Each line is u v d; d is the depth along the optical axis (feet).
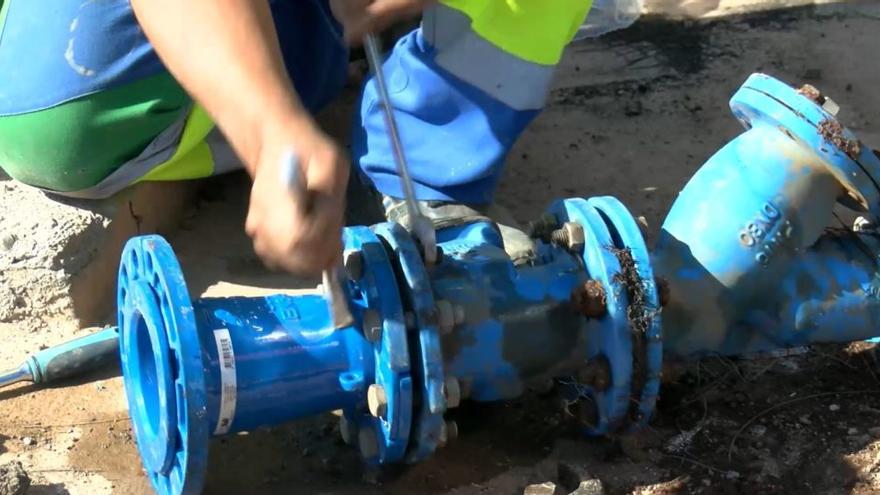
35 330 5.31
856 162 4.56
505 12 5.14
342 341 4.39
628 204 5.97
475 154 5.34
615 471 4.68
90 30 5.07
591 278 4.50
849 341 4.90
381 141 5.44
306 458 4.78
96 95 5.14
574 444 4.79
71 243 5.30
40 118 5.17
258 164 3.56
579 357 4.58
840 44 7.11
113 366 5.16
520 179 6.14
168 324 4.22
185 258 5.65
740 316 4.79
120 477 4.73
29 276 5.25
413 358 4.28
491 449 4.78
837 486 4.63
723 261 4.69
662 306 4.51
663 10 7.48
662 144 6.38
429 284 4.29
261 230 3.47
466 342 4.45
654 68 6.93
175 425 4.26
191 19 3.72
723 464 4.70
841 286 4.75
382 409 4.28
